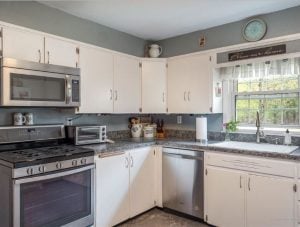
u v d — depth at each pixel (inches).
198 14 107.6
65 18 106.5
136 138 132.3
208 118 127.3
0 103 77.4
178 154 109.7
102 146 99.3
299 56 91.0
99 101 108.6
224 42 119.5
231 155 93.6
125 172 103.1
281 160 82.2
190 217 108.7
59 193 79.6
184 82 123.3
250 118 117.0
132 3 97.2
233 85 121.0
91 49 105.7
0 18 88.0
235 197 92.1
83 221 86.2
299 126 103.0
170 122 142.0
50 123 102.7
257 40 107.3
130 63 123.6
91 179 88.6
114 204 98.3
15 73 79.2
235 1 95.0
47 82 87.6
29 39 86.1
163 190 115.3
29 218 71.9
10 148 86.7
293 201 79.6
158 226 101.8
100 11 105.4
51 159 76.1
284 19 102.0
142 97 129.2
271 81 110.9
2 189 72.8
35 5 96.8
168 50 141.4
